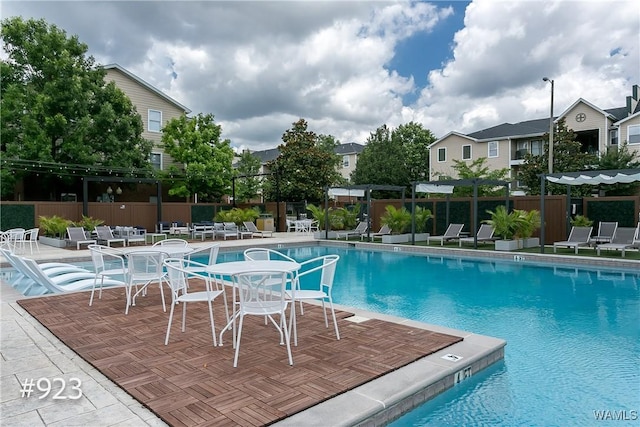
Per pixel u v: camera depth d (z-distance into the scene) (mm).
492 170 27734
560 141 22141
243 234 19172
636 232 11719
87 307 5898
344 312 5645
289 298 4480
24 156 17969
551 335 5336
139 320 5238
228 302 6207
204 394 3188
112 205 19594
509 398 3609
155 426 2775
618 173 10766
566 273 10078
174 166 22906
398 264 11914
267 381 3416
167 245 7488
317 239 17453
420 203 17938
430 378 3510
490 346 4305
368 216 16766
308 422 2805
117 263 11656
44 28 19469
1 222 16828
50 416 2906
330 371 3613
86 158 19125
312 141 29594
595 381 3939
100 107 20328
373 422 3012
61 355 4086
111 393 3256
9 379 3523
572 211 13969
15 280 8922
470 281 9250
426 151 34812
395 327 4922
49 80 19312
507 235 13336
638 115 22328
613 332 5445
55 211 18078
